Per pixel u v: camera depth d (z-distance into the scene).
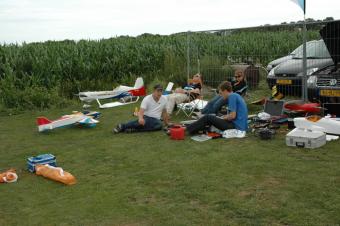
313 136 6.05
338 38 7.96
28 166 5.65
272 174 4.94
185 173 5.14
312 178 4.73
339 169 5.02
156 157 5.96
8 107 11.36
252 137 6.88
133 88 11.88
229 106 7.09
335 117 7.53
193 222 3.74
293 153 5.83
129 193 4.56
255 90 10.94
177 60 15.15
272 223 3.63
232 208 4.00
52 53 14.50
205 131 7.22
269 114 7.82
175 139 6.96
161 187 4.70
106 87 13.73
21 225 3.90
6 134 8.29
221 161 5.58
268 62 11.30
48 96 11.66
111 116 9.76
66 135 7.86
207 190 4.52
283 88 9.88
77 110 11.02
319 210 3.84
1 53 14.05
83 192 4.68
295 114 7.67
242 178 4.84
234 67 10.93
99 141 7.20
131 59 15.82
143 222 3.81
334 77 8.00
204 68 11.34
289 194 4.27
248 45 12.54
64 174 5.05
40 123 8.13
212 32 10.94
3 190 4.87
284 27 9.27
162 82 13.80
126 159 5.96
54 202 4.42
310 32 10.08
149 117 7.77
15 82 12.59
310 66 9.49
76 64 14.23
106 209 4.15
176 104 9.38
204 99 10.61
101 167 5.64
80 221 3.90
